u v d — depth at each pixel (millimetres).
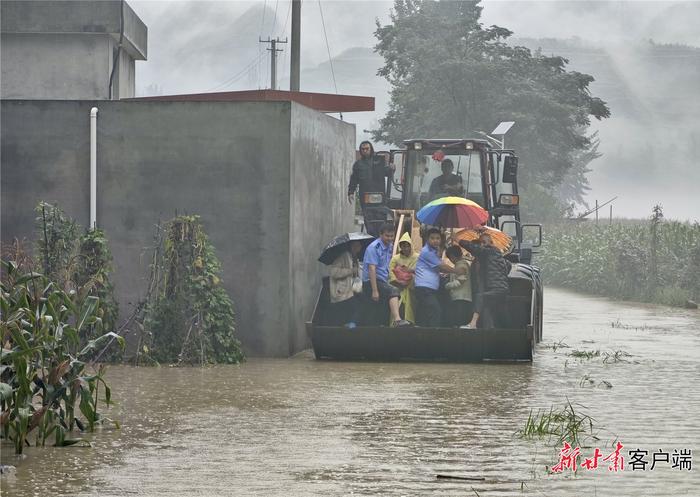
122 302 22562
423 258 22266
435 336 21250
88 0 32906
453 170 25484
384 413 15422
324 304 22953
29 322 13883
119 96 34500
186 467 12008
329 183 26156
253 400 16562
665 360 21812
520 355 21219
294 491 10961
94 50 33281
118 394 17156
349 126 28859
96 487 11125
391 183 26047
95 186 22656
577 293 46406
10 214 22859
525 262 28016
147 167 22625
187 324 21203
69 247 21594
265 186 22328
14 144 22891
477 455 12664
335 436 13742
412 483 11312
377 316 23031
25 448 13070
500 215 25469
